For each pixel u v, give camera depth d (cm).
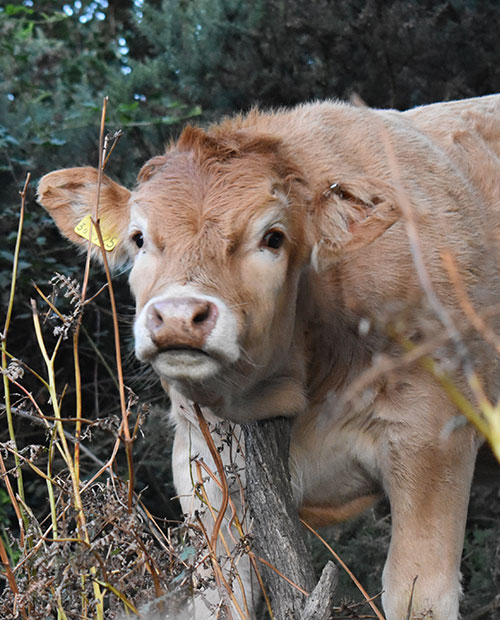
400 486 493
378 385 488
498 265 541
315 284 483
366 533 664
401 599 479
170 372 363
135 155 841
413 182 517
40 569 339
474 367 500
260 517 409
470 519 722
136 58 1059
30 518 392
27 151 812
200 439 502
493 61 894
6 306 739
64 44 1031
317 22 884
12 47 877
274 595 398
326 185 443
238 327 380
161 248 397
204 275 382
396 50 880
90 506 371
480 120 611
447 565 484
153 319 360
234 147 429
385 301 488
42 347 393
